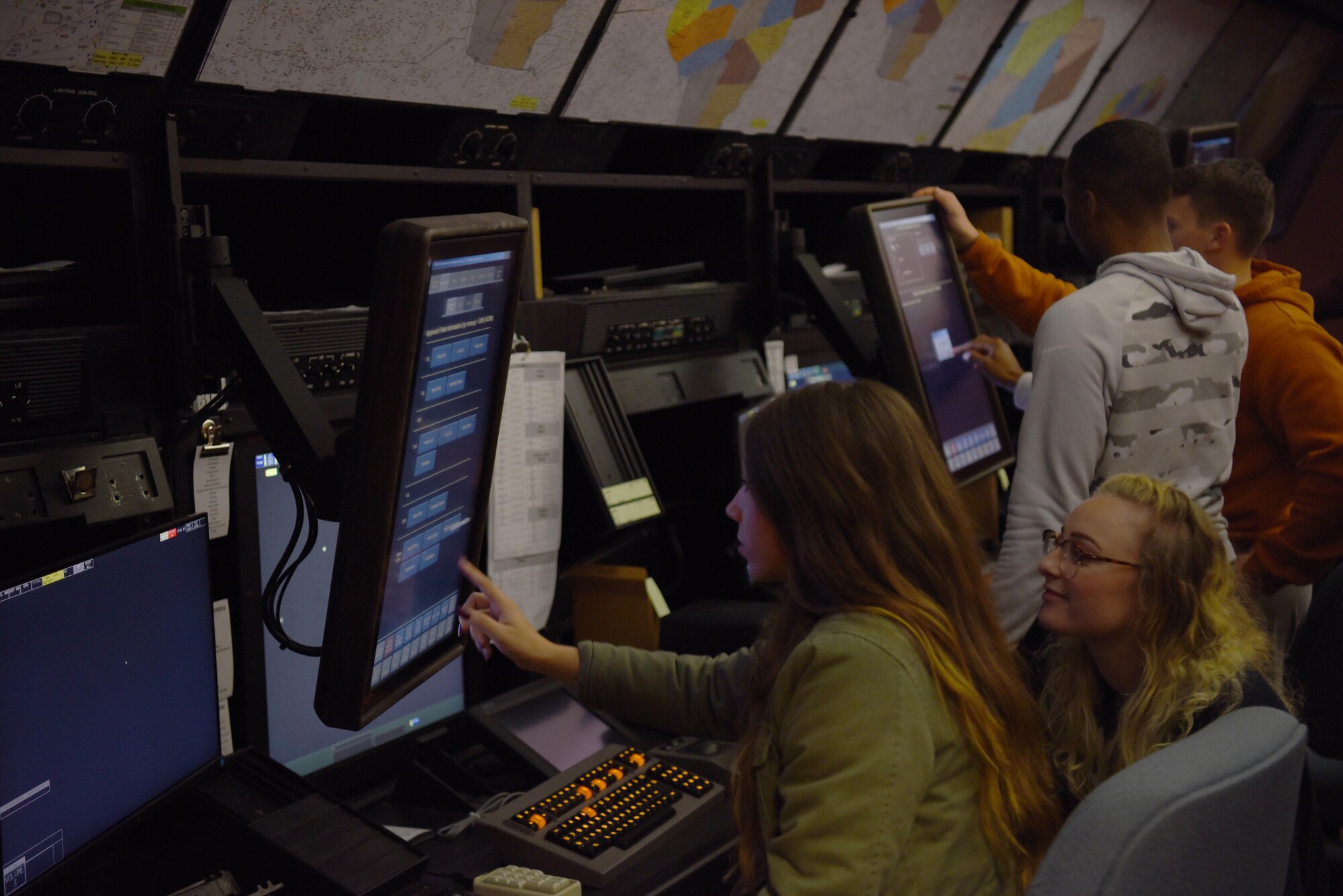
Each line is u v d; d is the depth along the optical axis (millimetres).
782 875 1042
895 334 2141
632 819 1680
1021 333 3646
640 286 2523
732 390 2615
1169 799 819
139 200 1614
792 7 2361
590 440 2273
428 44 1809
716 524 2781
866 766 1045
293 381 1483
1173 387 1814
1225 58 4312
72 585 1341
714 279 2758
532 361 2104
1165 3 3635
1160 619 1279
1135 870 802
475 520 1567
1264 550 2035
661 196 2807
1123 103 3916
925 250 2336
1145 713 1266
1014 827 1135
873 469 1177
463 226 1209
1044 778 1197
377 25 1718
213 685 1633
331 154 2059
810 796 1053
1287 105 5082
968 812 1113
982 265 2438
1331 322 5059
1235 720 952
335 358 1856
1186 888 831
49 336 1523
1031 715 1196
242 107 1683
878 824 1035
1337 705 1931
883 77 2785
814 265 2637
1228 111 4660
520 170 2158
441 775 1949
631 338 2422
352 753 1948
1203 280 1817
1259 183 2186
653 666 1466
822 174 3174
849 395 1218
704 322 2588
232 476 1738
